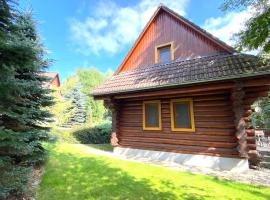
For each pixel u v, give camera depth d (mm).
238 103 6957
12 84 3908
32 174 5656
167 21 10680
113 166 6898
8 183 3951
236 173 6926
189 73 8055
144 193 4641
